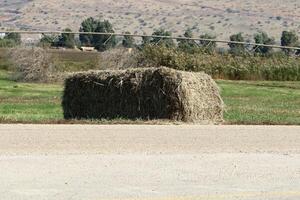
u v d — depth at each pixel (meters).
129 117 30.25
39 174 15.81
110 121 28.59
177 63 66.88
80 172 16.20
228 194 14.39
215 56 72.56
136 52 65.69
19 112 33.59
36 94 48.09
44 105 38.91
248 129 26.69
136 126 26.83
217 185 15.26
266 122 30.02
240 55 75.31
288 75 72.75
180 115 29.50
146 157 18.55
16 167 16.56
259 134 24.91
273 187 15.21
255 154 19.75
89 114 31.25
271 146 21.62
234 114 34.59
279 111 37.62
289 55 79.56
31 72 60.41
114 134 23.55
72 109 31.59
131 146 20.61
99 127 25.97
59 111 34.94
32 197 13.61
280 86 61.94
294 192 14.72
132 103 30.20
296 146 21.77
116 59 64.38
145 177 15.90
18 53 61.66
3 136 22.28
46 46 66.25
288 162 18.50
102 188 14.59
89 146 20.34
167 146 20.88
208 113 30.34
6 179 15.16
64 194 13.92
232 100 46.75
